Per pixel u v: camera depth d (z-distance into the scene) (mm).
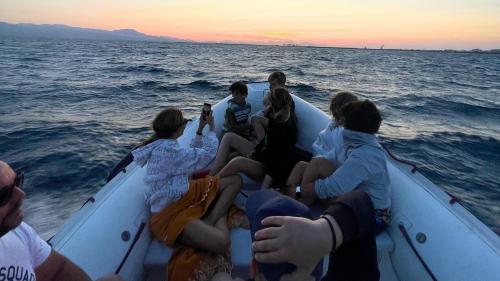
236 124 4227
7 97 12367
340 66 37812
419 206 2301
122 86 15766
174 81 17984
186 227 2102
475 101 13906
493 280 1666
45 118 9281
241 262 2115
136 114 10133
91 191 5176
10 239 1221
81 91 14195
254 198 968
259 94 5406
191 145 3102
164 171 2266
